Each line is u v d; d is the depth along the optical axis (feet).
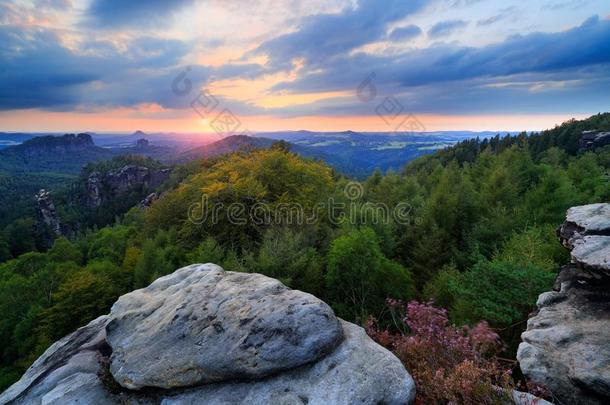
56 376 28.35
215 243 81.35
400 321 57.00
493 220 82.99
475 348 26.35
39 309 115.65
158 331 27.76
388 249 82.43
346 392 20.86
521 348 26.76
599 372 21.70
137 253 119.14
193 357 24.21
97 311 93.86
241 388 22.71
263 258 67.36
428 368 24.53
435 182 172.45
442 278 59.98
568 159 202.49
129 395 24.99
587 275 30.55
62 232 467.11
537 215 83.15
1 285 144.97
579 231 32.89
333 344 23.98
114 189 558.56
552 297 30.81
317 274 67.97
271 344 23.18
